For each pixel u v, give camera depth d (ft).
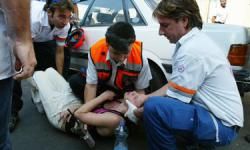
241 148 8.98
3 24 4.04
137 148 8.63
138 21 10.97
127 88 8.93
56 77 10.21
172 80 6.64
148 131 6.90
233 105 6.57
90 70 8.63
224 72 6.51
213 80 6.46
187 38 6.41
